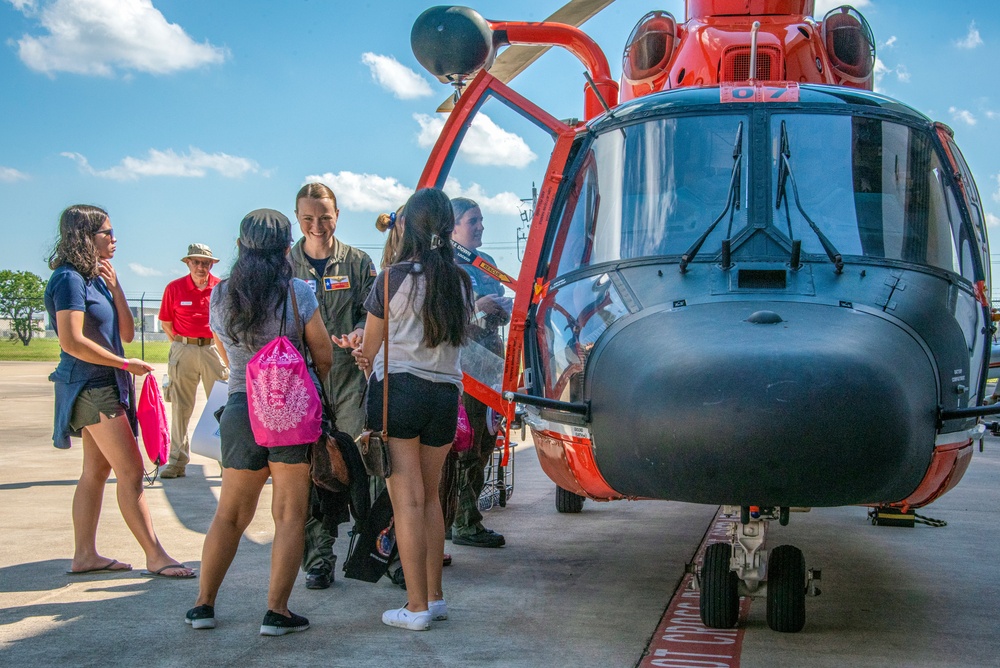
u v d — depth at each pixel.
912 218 4.27
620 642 3.83
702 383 3.29
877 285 3.91
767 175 4.30
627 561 5.32
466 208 5.33
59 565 4.98
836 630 4.02
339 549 5.64
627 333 3.86
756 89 4.67
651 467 3.40
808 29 5.46
